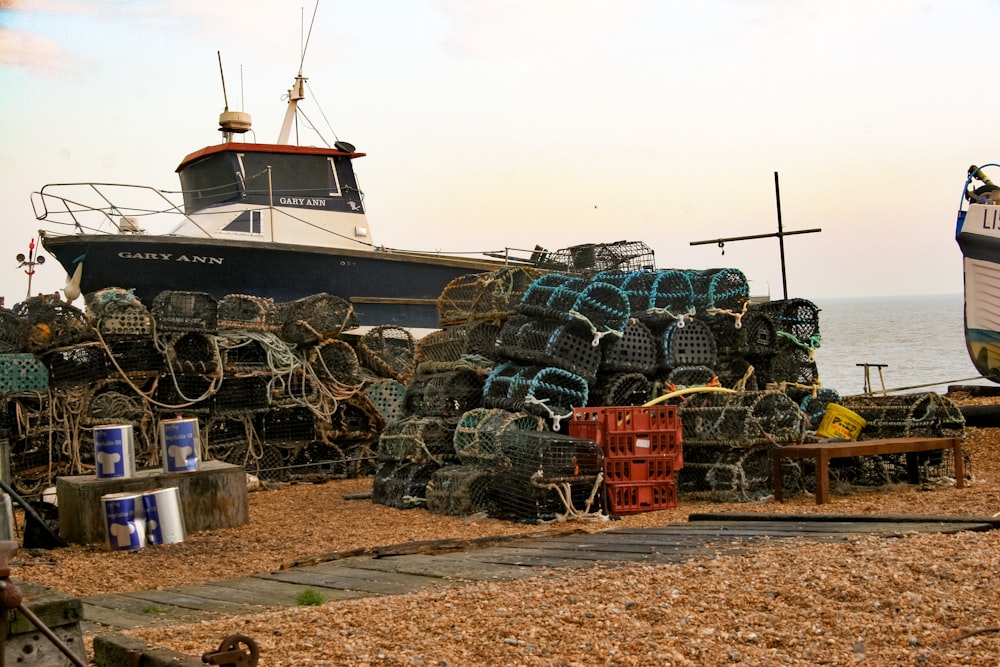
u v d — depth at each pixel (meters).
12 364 16.69
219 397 18.45
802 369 16.34
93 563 11.25
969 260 21.03
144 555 11.63
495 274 16.17
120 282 23.39
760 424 13.53
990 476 15.18
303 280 25.12
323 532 12.98
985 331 21.05
